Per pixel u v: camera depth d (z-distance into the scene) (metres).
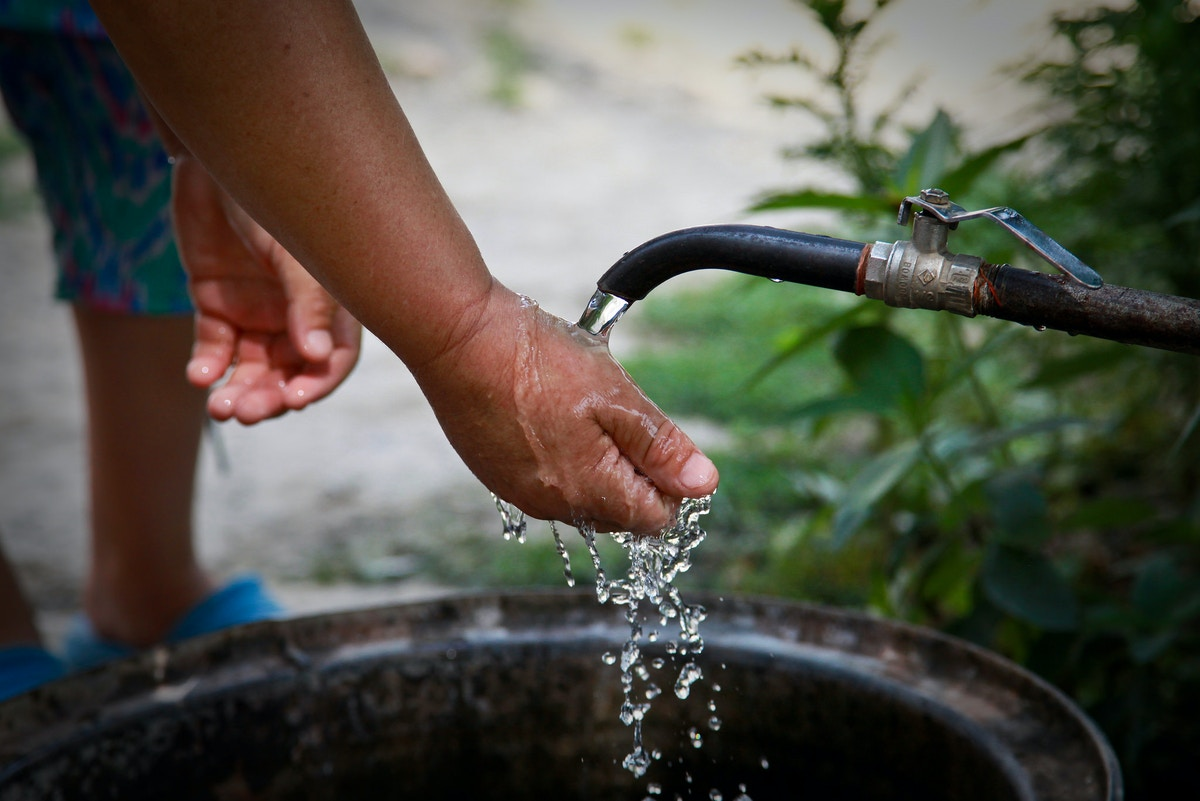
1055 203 2.00
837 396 1.69
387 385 4.11
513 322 0.94
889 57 5.60
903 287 0.89
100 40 1.82
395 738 1.27
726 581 2.50
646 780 1.31
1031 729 1.05
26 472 3.37
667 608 1.13
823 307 3.55
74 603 2.59
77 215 1.95
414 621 1.31
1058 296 0.85
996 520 1.59
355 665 1.25
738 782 1.27
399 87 8.02
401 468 3.37
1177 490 2.36
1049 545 2.35
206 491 3.25
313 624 1.28
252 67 0.82
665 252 0.97
